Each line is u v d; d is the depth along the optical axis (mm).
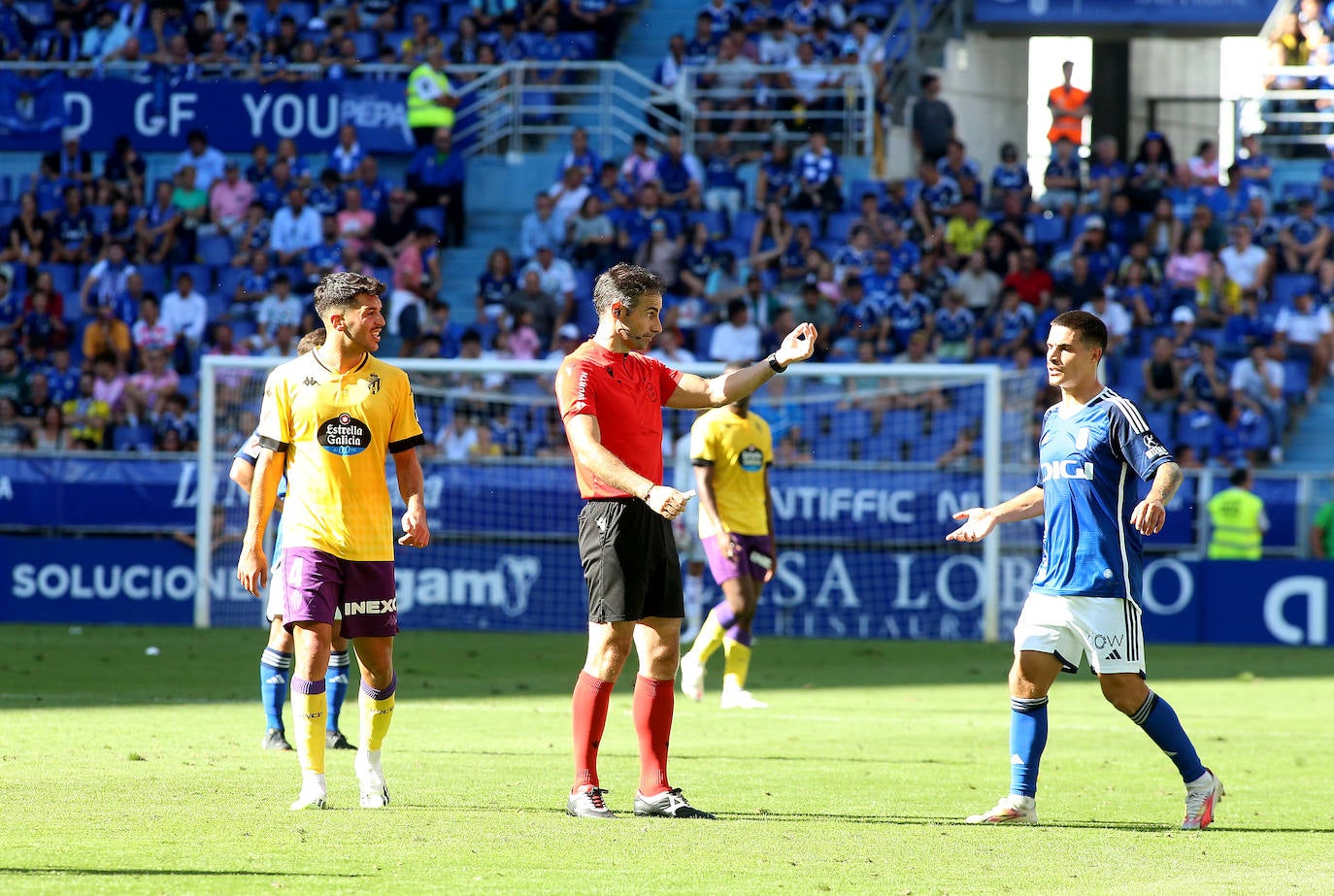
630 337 22375
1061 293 75875
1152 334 75375
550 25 90500
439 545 65375
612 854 18938
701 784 25562
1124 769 28297
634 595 21953
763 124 86875
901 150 90750
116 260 80000
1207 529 63844
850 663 52938
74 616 65938
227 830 20141
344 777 25391
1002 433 68125
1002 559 64500
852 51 87562
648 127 85750
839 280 77562
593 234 79750
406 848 19062
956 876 17984
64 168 85938
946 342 74500
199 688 41469
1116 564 21938
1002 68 99625
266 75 87188
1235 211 80812
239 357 65062
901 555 64125
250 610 65062
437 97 84375
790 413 67875
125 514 65750
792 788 25266
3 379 76188
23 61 92062
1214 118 105062
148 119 85875
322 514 22141
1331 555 62875
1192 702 41938
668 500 20484
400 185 87188
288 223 81438
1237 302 76438
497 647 57312
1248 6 86938
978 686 45094
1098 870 18453
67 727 32406
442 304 77750
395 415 22578
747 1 90562
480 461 65688
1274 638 62219
